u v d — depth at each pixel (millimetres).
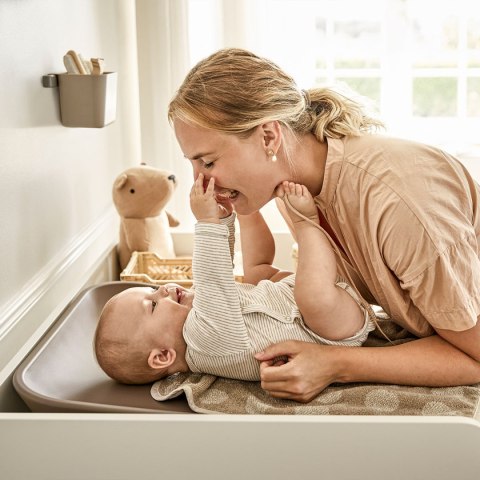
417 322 1314
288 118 1266
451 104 2910
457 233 1196
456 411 1208
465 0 2814
